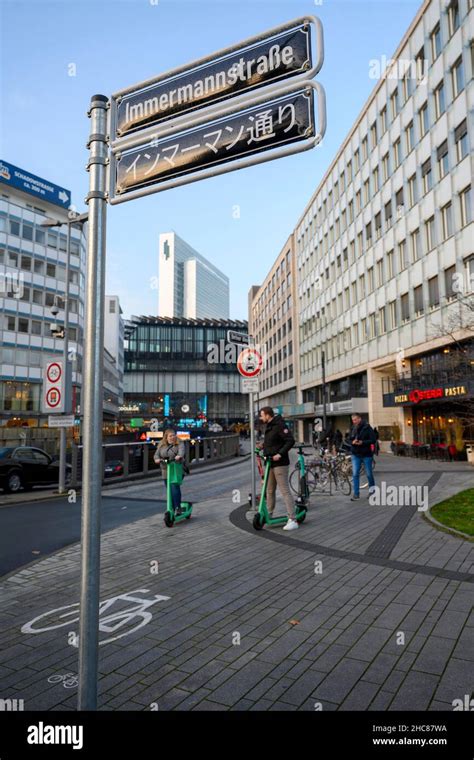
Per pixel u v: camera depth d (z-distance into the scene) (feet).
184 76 8.04
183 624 13.96
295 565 19.76
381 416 117.08
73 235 165.58
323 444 80.59
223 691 10.27
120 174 8.27
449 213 83.82
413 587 16.56
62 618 14.88
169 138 8.03
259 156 7.45
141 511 36.14
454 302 78.43
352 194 130.62
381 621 13.75
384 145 109.60
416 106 94.32
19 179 156.97
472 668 10.91
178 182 7.92
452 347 84.53
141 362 350.23
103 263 7.59
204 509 35.45
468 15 76.89
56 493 48.26
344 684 10.42
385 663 11.28
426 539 23.35
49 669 11.53
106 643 12.74
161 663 11.59
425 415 96.02
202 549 22.98
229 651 12.16
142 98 8.24
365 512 31.71
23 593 17.37
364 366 122.83
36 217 157.07
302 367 193.88
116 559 21.49
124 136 8.32
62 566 21.02
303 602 15.49
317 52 7.18
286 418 209.97
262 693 10.16
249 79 7.60
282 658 11.71
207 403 348.59
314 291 172.04
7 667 11.66
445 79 83.46
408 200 98.22
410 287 97.25
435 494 38.24
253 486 32.30
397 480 49.26
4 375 145.18
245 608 15.12
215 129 7.75
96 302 7.32
